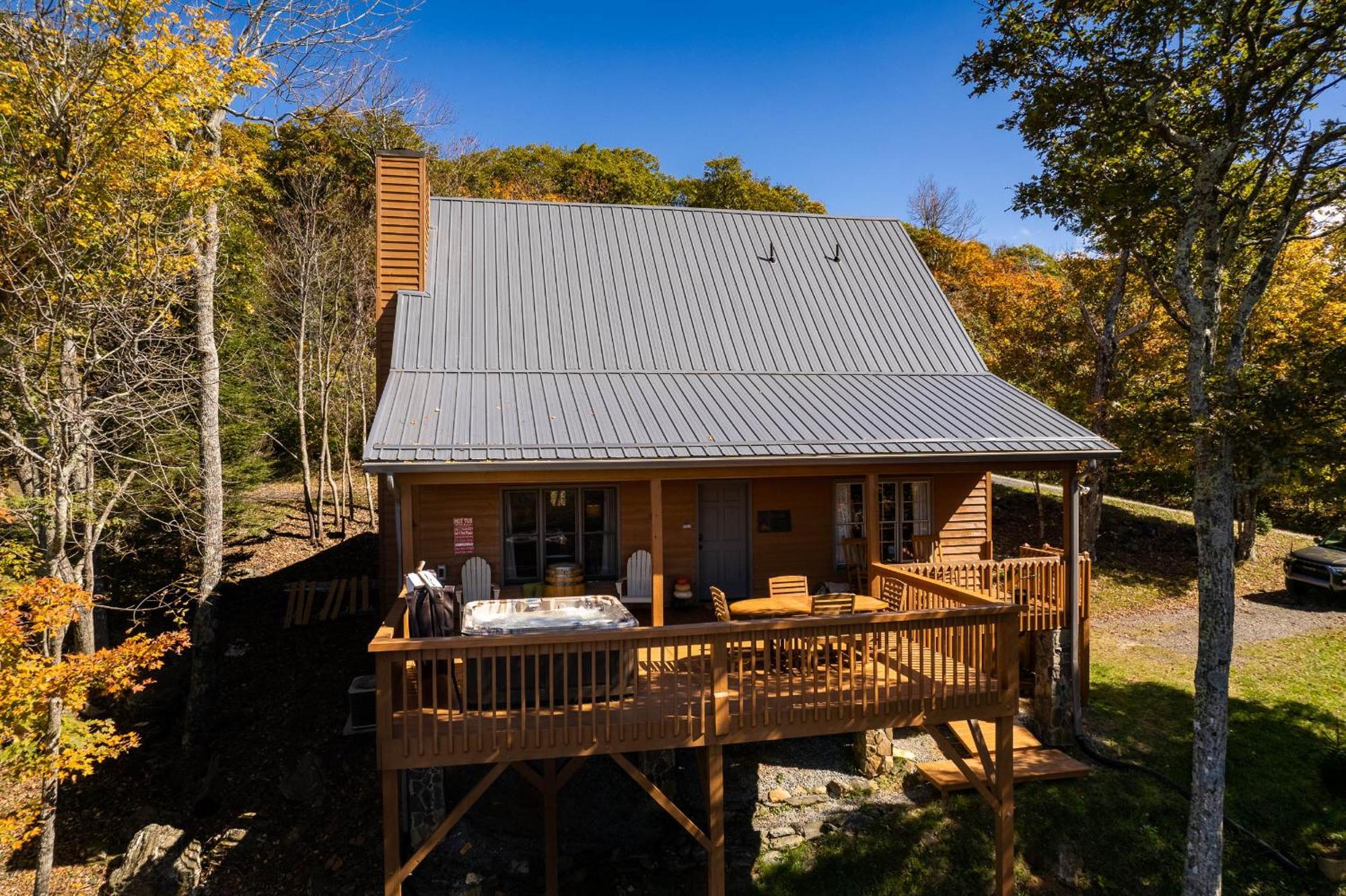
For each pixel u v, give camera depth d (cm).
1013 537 2228
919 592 1049
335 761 1188
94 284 1016
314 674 1453
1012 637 881
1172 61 1037
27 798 1173
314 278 2359
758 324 1487
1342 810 1112
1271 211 1127
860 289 1625
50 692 808
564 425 1020
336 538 2342
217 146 1207
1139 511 2416
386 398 1072
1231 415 901
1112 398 1970
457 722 773
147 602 1711
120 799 1164
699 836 798
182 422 1326
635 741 785
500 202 1636
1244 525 2150
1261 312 1730
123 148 1009
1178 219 1143
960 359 1480
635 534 1249
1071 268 2045
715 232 1698
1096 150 1073
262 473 2111
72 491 1059
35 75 936
